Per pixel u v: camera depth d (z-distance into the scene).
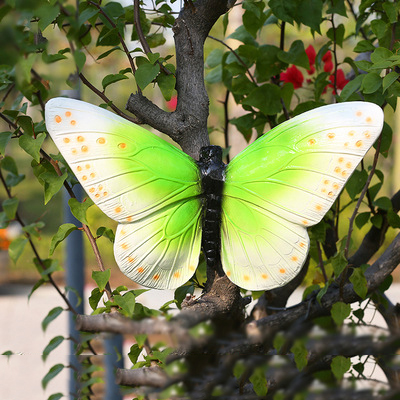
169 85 3.38
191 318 3.37
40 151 3.39
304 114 3.36
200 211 3.38
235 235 3.36
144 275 3.36
